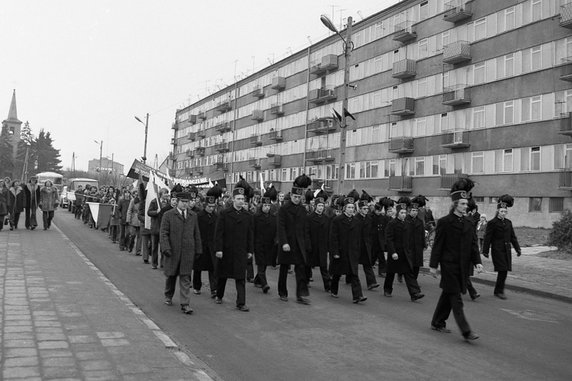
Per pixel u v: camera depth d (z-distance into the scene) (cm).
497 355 647
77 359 512
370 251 1149
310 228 1151
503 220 1123
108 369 488
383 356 624
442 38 3694
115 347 559
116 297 825
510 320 877
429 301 1021
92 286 905
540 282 1298
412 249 1047
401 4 4094
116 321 673
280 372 549
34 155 11856
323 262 1109
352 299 1016
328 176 5000
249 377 529
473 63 3428
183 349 605
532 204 3022
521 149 3088
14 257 1205
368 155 4412
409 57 4003
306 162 5388
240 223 877
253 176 6575
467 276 729
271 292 1062
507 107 3181
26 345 550
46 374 466
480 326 816
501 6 3247
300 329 745
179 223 826
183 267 823
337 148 4872
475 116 3400
